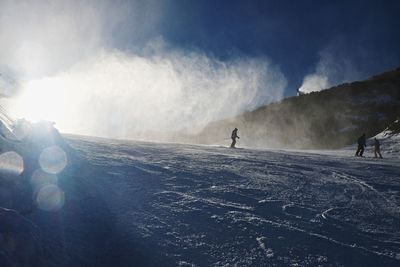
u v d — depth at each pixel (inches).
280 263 204.1
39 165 287.3
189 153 638.5
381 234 267.4
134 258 193.0
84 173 331.6
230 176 426.6
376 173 595.5
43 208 226.7
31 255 152.7
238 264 198.2
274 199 333.4
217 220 257.3
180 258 198.8
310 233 252.4
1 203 205.3
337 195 386.0
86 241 201.0
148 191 311.0
